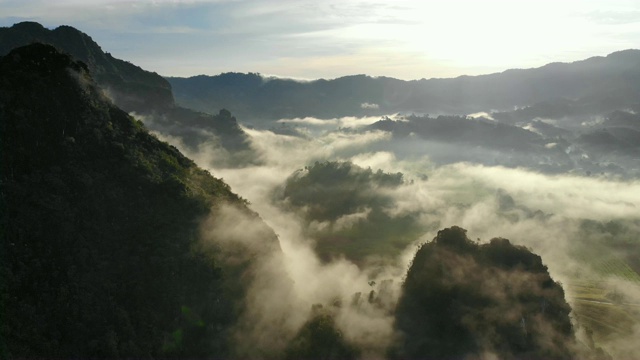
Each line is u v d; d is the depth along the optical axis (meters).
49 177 84.62
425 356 81.00
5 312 67.31
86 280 75.75
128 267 79.88
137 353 71.31
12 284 70.50
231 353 77.75
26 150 85.19
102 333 71.56
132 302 76.44
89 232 81.75
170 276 79.81
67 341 69.50
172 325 76.12
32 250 75.44
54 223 79.25
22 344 66.00
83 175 87.62
